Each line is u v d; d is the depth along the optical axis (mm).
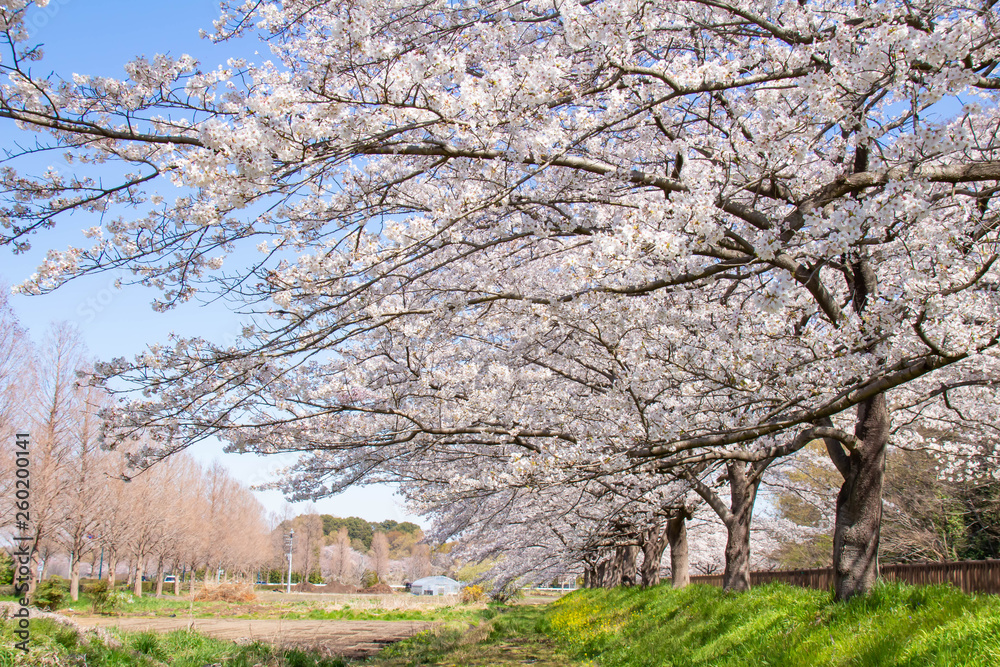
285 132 3631
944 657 4512
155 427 5887
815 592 8289
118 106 4324
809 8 5371
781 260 4805
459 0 5117
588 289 5285
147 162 4293
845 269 6070
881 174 4539
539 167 4434
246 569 64750
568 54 5441
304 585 71312
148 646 12570
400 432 6816
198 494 47250
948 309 5062
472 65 5309
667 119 5641
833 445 7473
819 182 5738
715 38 6512
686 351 5656
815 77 4059
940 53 3721
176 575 48812
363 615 32156
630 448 5797
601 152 5910
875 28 4305
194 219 3855
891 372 5102
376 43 3842
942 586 6027
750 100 5664
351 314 5207
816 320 6035
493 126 4148
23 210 4293
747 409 5938
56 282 4477
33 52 3889
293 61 5805
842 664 5516
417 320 6156
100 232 5035
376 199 5289
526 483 6266
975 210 5715
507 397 7254
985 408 8492
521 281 6965
